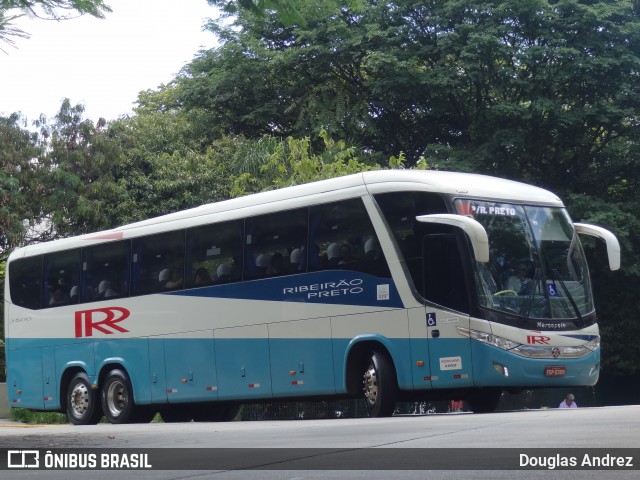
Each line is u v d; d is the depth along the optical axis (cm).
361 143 3847
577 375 1633
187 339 1934
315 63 3706
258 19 1114
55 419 2733
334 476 649
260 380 1805
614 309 3591
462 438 887
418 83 3544
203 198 3728
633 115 3550
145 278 2027
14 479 738
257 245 1839
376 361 1642
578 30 3481
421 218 1603
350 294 1681
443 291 1584
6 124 3681
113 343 2064
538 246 1661
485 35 3334
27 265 2261
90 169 3712
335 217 1723
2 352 3338
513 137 3422
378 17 3681
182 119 4053
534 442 803
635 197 3653
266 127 4025
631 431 873
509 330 1573
